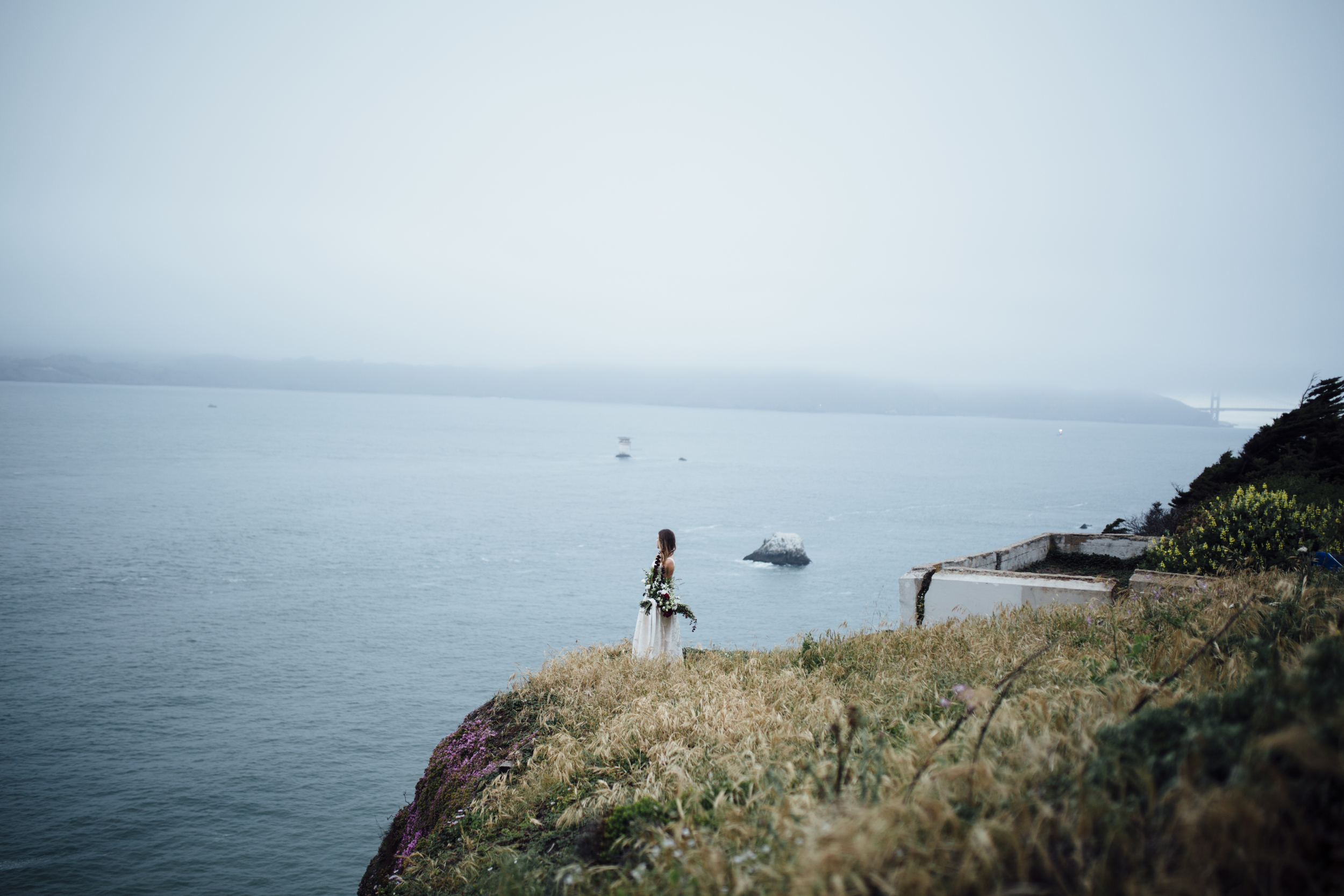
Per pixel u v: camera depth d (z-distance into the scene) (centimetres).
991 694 416
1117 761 328
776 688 813
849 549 11312
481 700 5334
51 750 4297
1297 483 1731
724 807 499
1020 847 286
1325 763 234
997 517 15062
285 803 3731
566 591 8606
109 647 6203
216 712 4950
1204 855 250
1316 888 237
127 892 2955
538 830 657
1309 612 582
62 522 12100
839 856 286
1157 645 641
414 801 941
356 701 5222
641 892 403
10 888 2967
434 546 11269
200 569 9288
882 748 473
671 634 1055
